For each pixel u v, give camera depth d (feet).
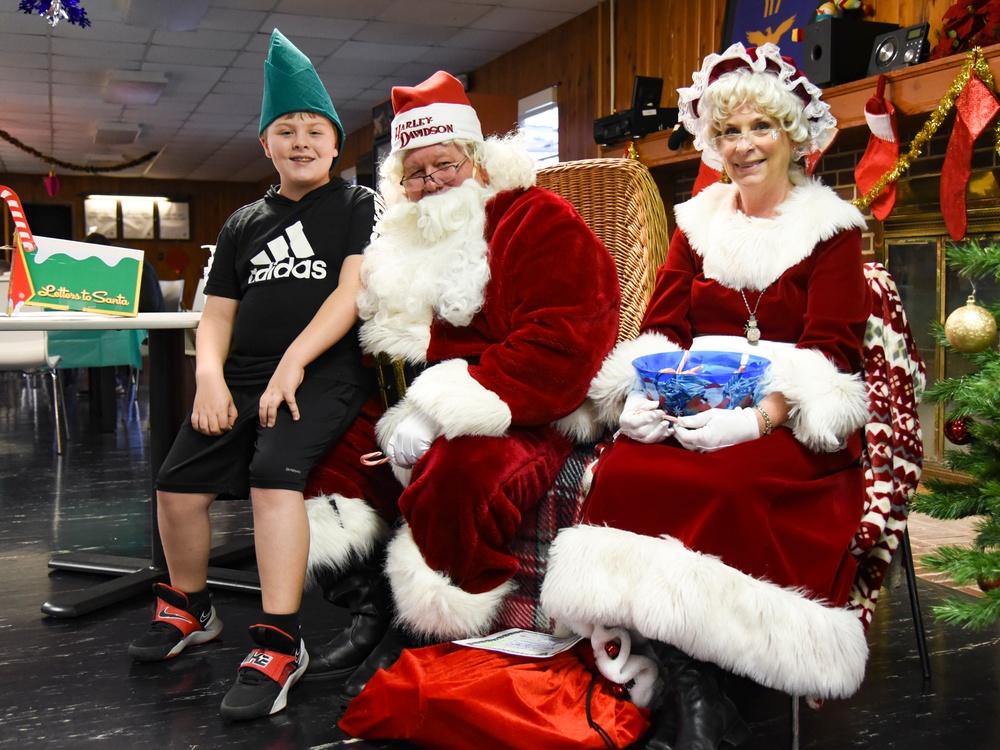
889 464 5.23
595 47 20.25
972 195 11.59
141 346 17.08
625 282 6.73
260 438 5.86
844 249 5.16
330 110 6.38
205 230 51.08
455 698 4.67
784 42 14.19
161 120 33.24
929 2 12.00
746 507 4.50
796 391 4.75
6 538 9.37
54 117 32.63
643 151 16.53
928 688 5.68
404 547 5.47
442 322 5.95
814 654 4.31
